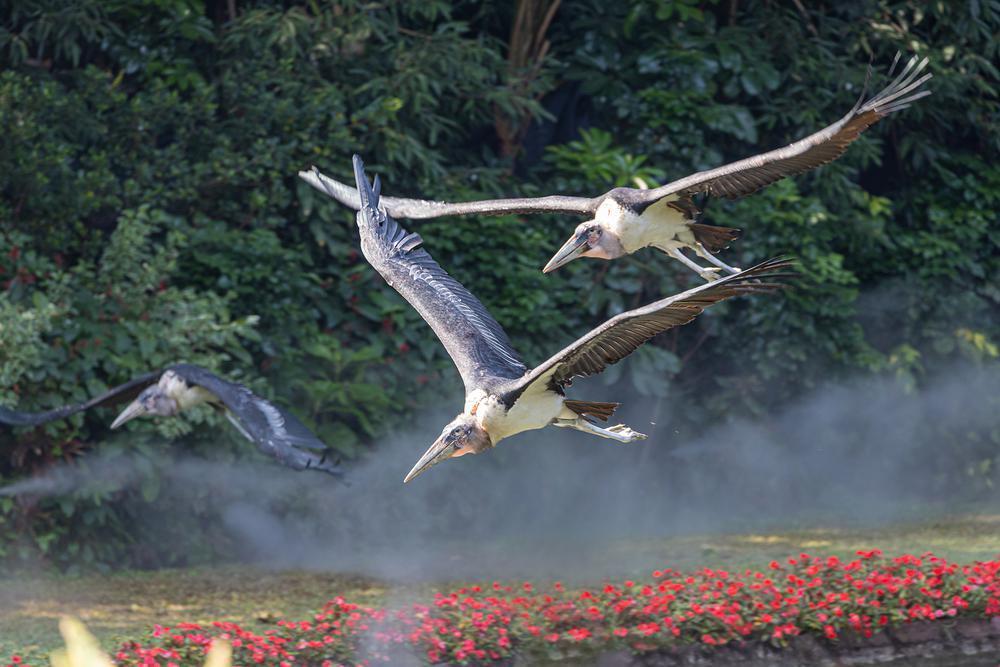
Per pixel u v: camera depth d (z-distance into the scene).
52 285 12.23
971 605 9.56
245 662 8.02
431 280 6.37
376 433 14.20
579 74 16.56
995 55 19.61
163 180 13.78
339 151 14.38
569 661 8.70
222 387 6.49
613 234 6.75
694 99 16.38
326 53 14.91
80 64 15.06
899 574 10.05
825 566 10.09
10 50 13.58
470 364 5.76
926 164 19.20
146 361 12.52
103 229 14.10
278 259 13.80
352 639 8.41
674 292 15.67
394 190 15.22
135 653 8.01
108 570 12.39
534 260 15.27
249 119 14.06
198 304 12.71
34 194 12.50
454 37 15.18
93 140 13.48
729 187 6.28
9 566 11.93
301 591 11.51
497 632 8.66
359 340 14.77
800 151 5.49
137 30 14.58
